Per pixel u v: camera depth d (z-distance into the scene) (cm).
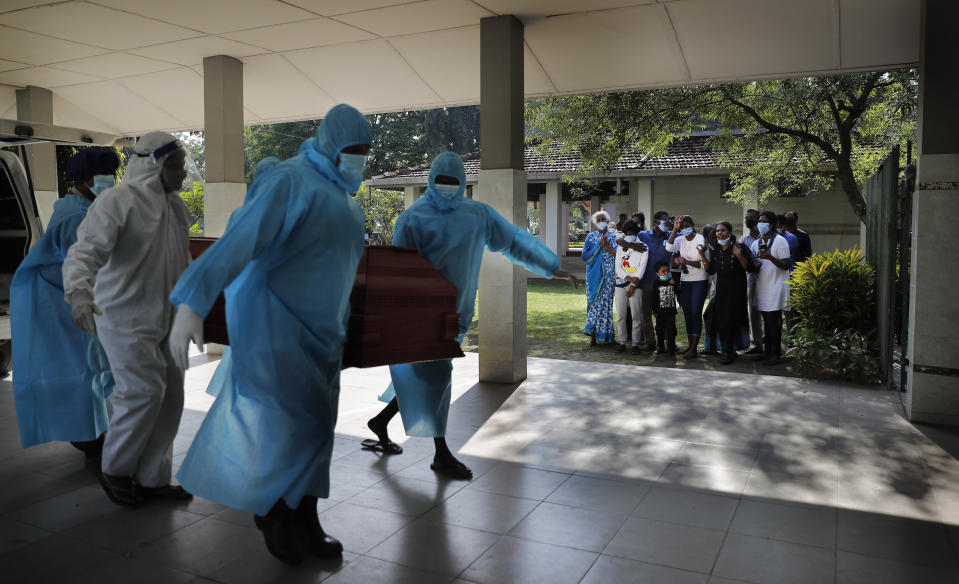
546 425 532
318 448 304
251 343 296
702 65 792
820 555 319
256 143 3397
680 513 367
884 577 298
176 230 374
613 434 509
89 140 605
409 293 343
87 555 316
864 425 533
